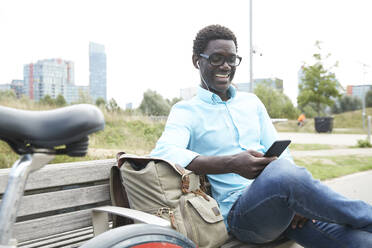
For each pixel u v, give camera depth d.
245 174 1.67
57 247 1.74
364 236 1.58
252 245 1.99
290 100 30.23
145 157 1.62
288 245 2.17
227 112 2.14
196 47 2.23
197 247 1.39
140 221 1.39
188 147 2.14
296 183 1.51
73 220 1.80
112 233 1.14
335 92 21.67
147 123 9.83
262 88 29.59
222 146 2.08
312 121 25.47
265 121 2.32
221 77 2.15
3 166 4.80
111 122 9.38
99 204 2.05
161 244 1.22
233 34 2.19
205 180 2.13
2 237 0.82
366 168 6.34
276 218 1.65
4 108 0.85
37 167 0.91
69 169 1.81
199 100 2.13
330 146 10.89
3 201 0.83
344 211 1.51
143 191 1.58
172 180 1.58
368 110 33.69
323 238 1.76
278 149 1.67
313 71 21.77
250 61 9.63
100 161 1.97
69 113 0.88
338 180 5.13
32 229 1.67
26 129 0.85
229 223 1.93
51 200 1.74
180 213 1.52
